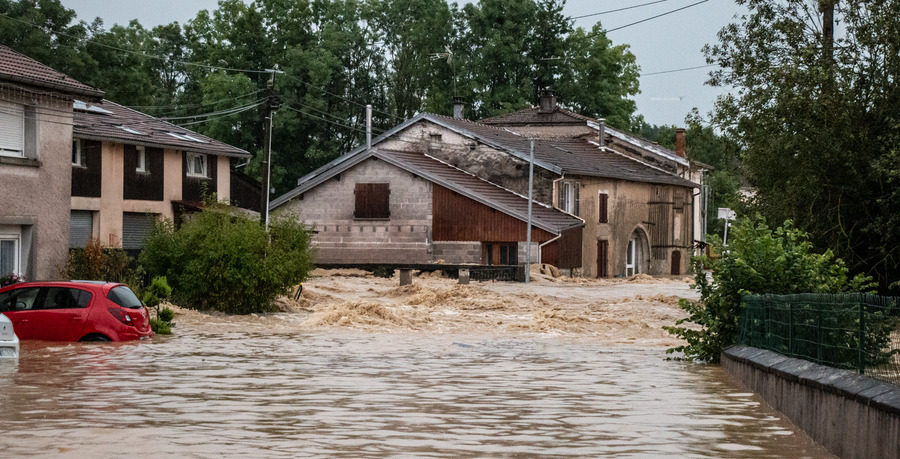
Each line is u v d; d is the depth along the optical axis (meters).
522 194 57.12
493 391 13.99
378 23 84.94
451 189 54.03
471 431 10.46
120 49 65.56
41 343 20.25
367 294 39.97
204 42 83.50
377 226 55.66
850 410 9.06
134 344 20.69
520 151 57.12
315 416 11.37
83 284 21.02
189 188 45.88
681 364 18.70
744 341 17.80
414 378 15.52
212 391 13.52
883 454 8.16
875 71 30.25
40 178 27.50
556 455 9.14
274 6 79.81
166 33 90.88
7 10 61.12
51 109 27.91
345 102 77.88
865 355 9.48
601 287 47.16
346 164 55.88
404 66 76.69
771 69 31.64
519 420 11.28
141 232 43.25
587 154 66.38
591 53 84.94
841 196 29.45
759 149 30.78
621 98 88.94
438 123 60.16
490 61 82.00
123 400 12.51
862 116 29.80
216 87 73.94
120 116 46.00
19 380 14.51
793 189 29.89
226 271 29.67
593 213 58.31
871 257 29.41
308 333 24.95
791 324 13.04
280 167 75.38
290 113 74.56
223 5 79.56
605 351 21.41
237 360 18.00
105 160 41.03
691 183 68.81
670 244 67.56
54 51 61.53
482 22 83.56
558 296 39.53
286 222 32.44
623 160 68.38
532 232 52.50
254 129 76.06
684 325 29.81
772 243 19.34
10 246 26.97
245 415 11.38
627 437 10.21
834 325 10.62
